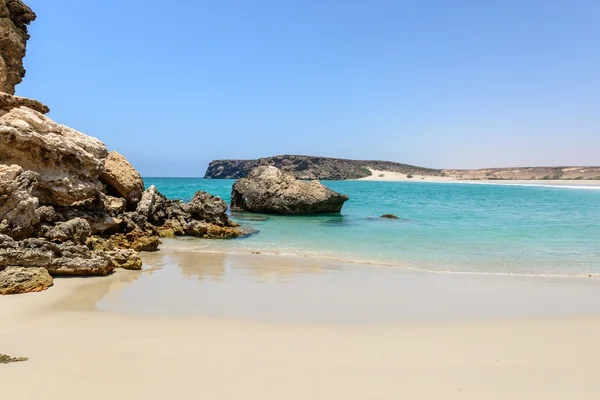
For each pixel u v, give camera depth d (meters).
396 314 8.91
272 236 22.08
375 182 157.50
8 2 21.50
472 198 60.62
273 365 5.92
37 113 16.33
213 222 23.16
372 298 10.26
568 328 8.04
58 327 7.52
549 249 18.11
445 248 18.30
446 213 36.91
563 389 5.28
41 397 4.74
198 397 4.86
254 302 9.67
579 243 19.72
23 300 9.17
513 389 5.25
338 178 172.12
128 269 13.05
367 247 18.50
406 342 7.11
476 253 17.09
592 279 12.77
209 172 195.00
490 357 6.42
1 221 11.82
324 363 6.05
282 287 11.24
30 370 5.49
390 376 5.60
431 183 148.12
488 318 8.69
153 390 5.00
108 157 21.52
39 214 13.73
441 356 6.45
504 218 31.75
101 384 5.12
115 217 18.94
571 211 38.47
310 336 7.35
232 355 6.30
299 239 20.95
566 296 10.70
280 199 34.59
